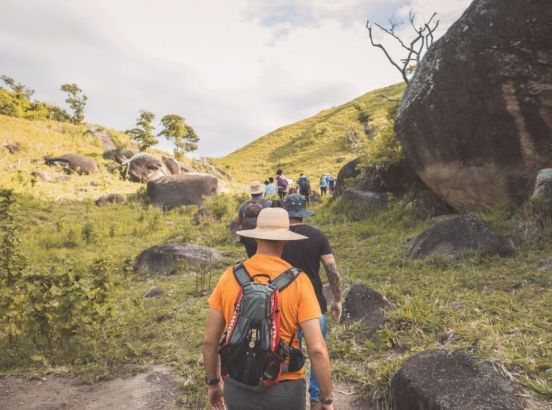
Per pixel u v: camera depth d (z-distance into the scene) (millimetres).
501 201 11039
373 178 16359
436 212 13234
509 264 7734
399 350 5277
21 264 6738
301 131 93875
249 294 2436
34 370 5586
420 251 9203
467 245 8594
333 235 13102
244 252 12664
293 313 2457
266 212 2705
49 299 6102
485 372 3781
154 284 9867
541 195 9469
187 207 23359
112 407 4727
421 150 12328
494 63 10242
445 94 11305
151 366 5629
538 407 3383
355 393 4656
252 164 76312
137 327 6961
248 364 2352
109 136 51219
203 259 11234
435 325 5418
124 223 18828
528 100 10016
